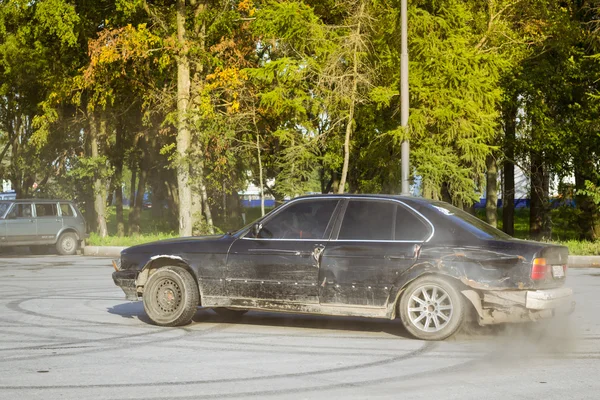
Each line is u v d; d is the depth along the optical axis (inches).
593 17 2303.2
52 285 1179.3
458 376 543.2
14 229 1972.2
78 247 2086.6
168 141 2854.3
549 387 509.0
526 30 2261.3
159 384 521.7
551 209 2539.4
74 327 772.0
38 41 2374.5
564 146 2269.9
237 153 2365.9
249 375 549.6
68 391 502.9
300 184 1994.3
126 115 2792.8
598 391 498.0
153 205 4303.6
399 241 700.7
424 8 1859.0
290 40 1824.6
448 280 682.8
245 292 743.7
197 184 2233.0
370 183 2048.5
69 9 2191.2
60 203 2063.2
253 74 1886.1
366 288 700.7
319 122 2011.6
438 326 685.3
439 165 1752.0
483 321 678.5
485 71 1865.2
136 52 2177.7
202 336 718.5
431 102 1770.4
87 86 2298.2
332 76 1786.4
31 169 2854.3
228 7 2263.8
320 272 714.8
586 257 1569.9
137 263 787.4
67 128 2726.4
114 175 2920.8
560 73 2256.4
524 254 671.1
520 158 2501.2
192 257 765.9
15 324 790.5
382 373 554.9
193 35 2230.6
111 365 586.6
